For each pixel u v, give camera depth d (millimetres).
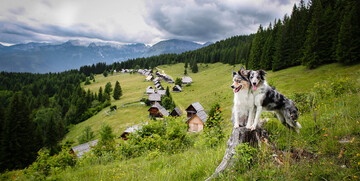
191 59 165625
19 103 37312
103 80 140000
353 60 39062
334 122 5277
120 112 60688
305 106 8633
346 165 3549
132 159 10328
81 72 165875
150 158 9039
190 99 64438
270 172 3588
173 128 13008
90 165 10688
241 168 4051
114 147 13492
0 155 32781
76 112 70250
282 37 57938
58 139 50406
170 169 5699
